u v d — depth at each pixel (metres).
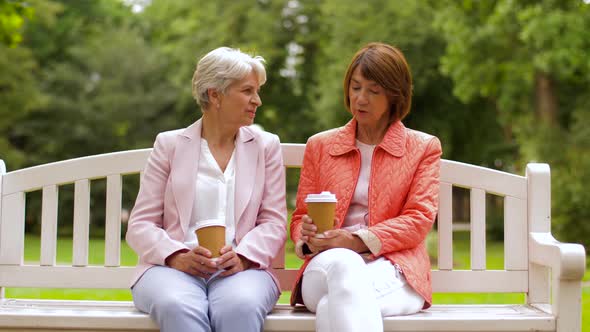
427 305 3.29
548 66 15.34
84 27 31.58
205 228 3.09
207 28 23.70
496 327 3.04
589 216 14.38
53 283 3.72
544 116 17.88
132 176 25.42
